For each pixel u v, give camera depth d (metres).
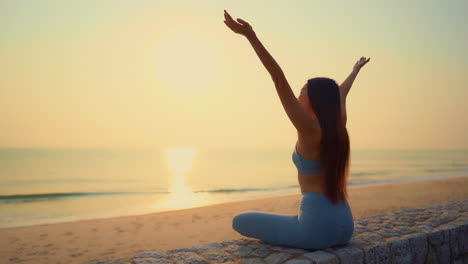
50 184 28.50
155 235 8.91
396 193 16.42
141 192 22.03
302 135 2.51
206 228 9.76
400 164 54.72
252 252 2.86
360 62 3.54
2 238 8.45
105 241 8.29
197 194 20.75
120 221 10.69
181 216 11.54
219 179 32.81
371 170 41.50
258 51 2.25
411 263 3.20
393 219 4.07
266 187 24.62
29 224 11.48
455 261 3.62
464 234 3.73
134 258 2.83
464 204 5.02
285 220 2.84
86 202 17.41
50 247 7.75
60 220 12.27
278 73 2.29
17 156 75.62
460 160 68.12
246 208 13.12
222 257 2.78
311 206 2.65
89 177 34.69
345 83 3.29
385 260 2.97
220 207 13.42
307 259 2.56
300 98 2.68
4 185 27.56
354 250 2.77
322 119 2.51
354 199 14.45
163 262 2.69
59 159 66.81
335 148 2.51
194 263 2.64
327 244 2.70
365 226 3.71
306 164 2.63
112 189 24.28
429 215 4.25
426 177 30.47
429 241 3.37
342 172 2.61
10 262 6.68
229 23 2.18
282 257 2.65
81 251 7.43
